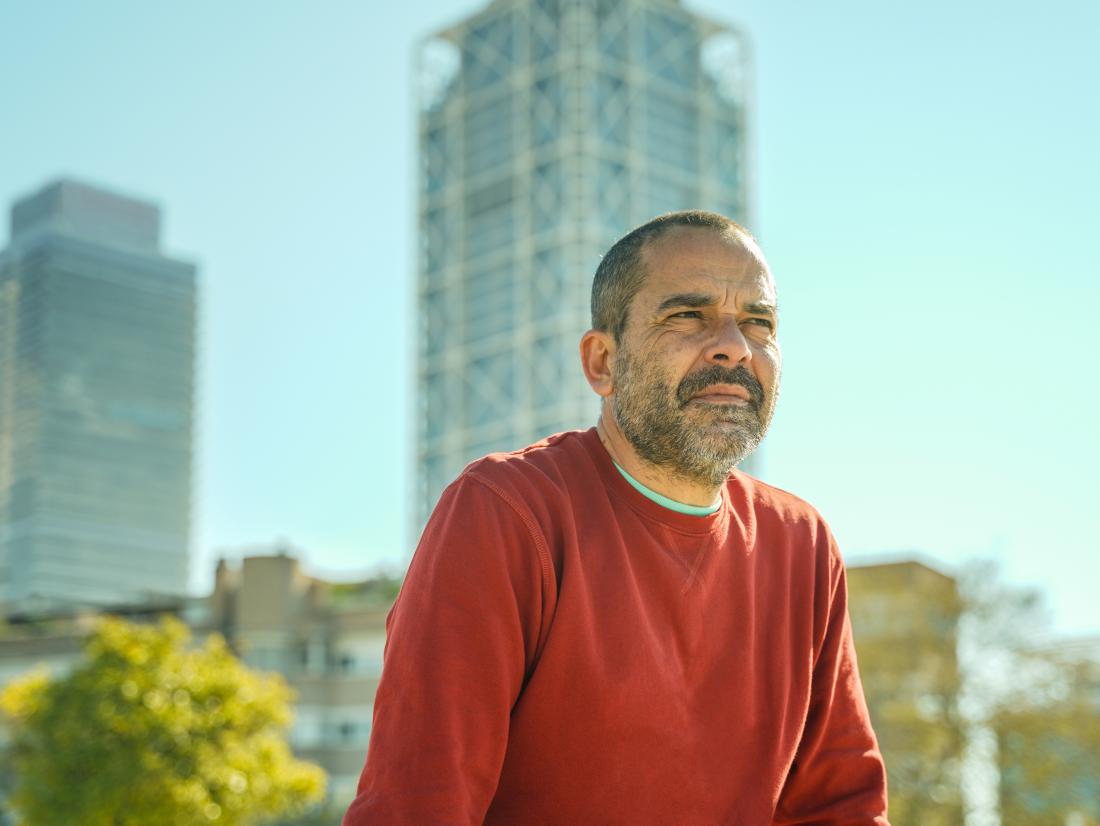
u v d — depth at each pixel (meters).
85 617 53.88
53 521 149.50
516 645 1.93
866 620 29.00
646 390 2.06
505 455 2.12
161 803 24.25
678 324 2.07
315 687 47.47
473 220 117.62
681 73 120.19
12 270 160.88
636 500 2.10
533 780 1.97
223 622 49.09
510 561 1.95
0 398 156.50
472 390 113.69
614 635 1.98
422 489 114.38
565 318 107.56
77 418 154.50
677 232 2.10
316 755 46.75
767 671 2.17
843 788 2.31
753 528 2.24
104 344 158.75
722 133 122.69
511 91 116.56
